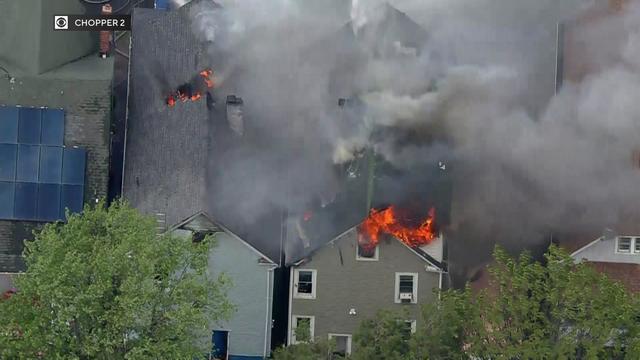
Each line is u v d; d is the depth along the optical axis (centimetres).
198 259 15450
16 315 14575
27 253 19850
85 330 14575
